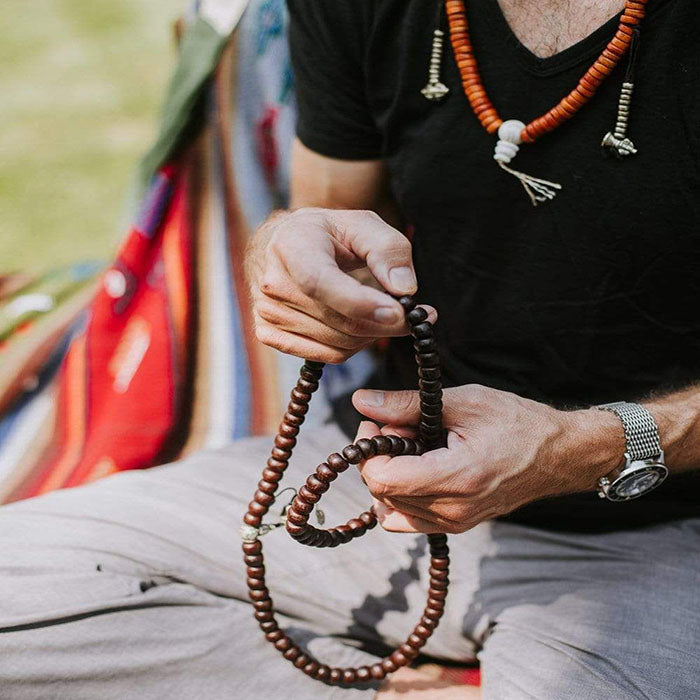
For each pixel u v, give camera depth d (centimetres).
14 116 357
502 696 100
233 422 168
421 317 79
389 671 107
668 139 96
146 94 375
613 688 96
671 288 102
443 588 103
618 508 112
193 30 185
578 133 100
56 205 291
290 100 178
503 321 111
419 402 89
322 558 115
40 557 104
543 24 100
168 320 175
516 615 108
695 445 104
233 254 183
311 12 117
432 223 114
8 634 96
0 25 440
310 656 109
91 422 174
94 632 99
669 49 94
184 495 118
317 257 76
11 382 181
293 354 85
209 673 104
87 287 206
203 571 112
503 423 91
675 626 101
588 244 103
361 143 126
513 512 116
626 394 110
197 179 185
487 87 105
